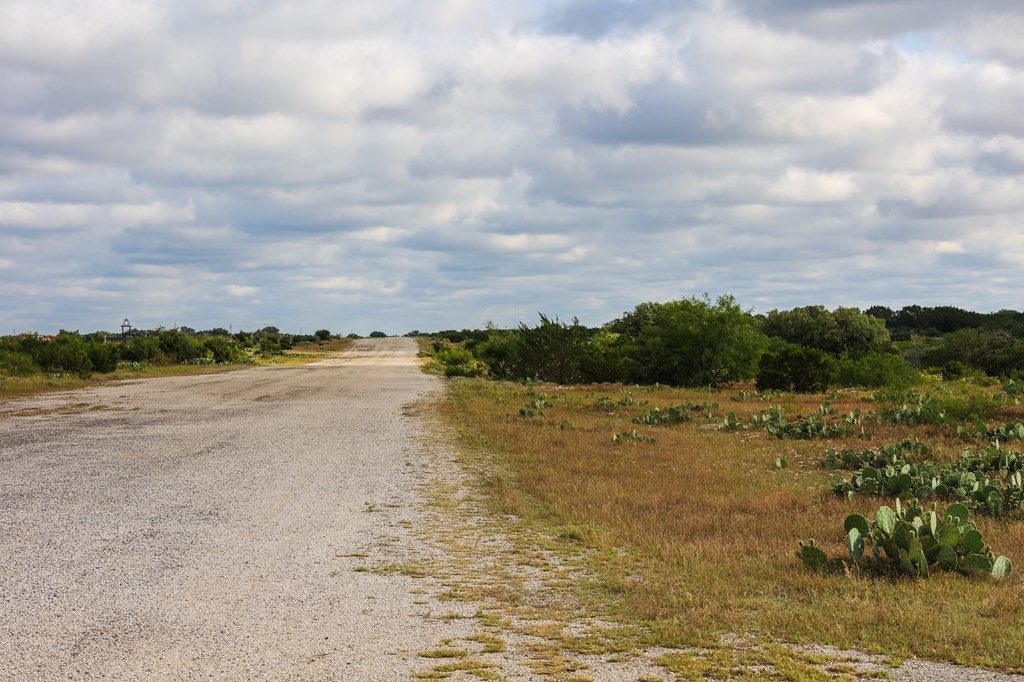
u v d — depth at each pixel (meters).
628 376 39.31
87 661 5.20
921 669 5.19
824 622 6.01
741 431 19.05
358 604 6.53
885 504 11.00
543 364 40.88
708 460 14.69
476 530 9.34
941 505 10.96
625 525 9.41
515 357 43.38
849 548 7.76
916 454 15.03
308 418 22.08
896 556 7.68
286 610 6.34
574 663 5.25
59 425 19.53
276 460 14.48
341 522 9.63
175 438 17.36
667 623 5.97
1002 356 56.50
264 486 11.91
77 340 42.66
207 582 7.08
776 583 7.12
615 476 12.88
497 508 10.59
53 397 27.86
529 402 26.64
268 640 5.64
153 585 6.96
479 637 5.75
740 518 10.10
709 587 6.94
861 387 33.91
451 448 16.31
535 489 11.77
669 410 21.08
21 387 31.12
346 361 76.31
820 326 69.31
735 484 12.37
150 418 21.38
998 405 20.64
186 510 10.16
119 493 11.19
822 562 7.60
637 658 5.36
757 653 5.44
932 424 19.17
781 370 30.67
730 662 5.27
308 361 76.38
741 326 37.44
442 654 5.39
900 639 5.69
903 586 7.07
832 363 35.22
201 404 25.98
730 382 38.31
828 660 5.33
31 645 5.48
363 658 5.31
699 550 8.25
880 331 69.31
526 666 5.19
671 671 5.12
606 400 25.67
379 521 9.73
